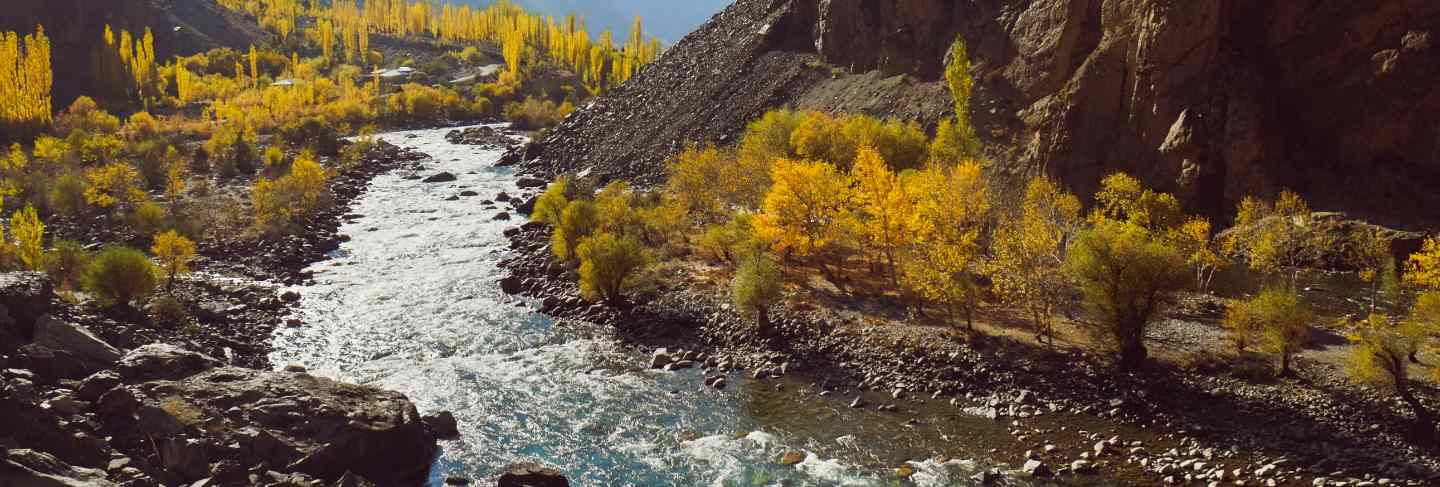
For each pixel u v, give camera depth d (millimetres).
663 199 78875
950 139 75875
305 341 48062
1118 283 38656
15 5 172625
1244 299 50719
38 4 175500
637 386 41562
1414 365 38000
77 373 34125
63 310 42062
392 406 33531
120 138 138500
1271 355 39969
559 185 83750
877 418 37312
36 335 35438
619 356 46031
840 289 53344
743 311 48250
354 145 128125
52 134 137500
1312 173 64688
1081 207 68500
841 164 75625
